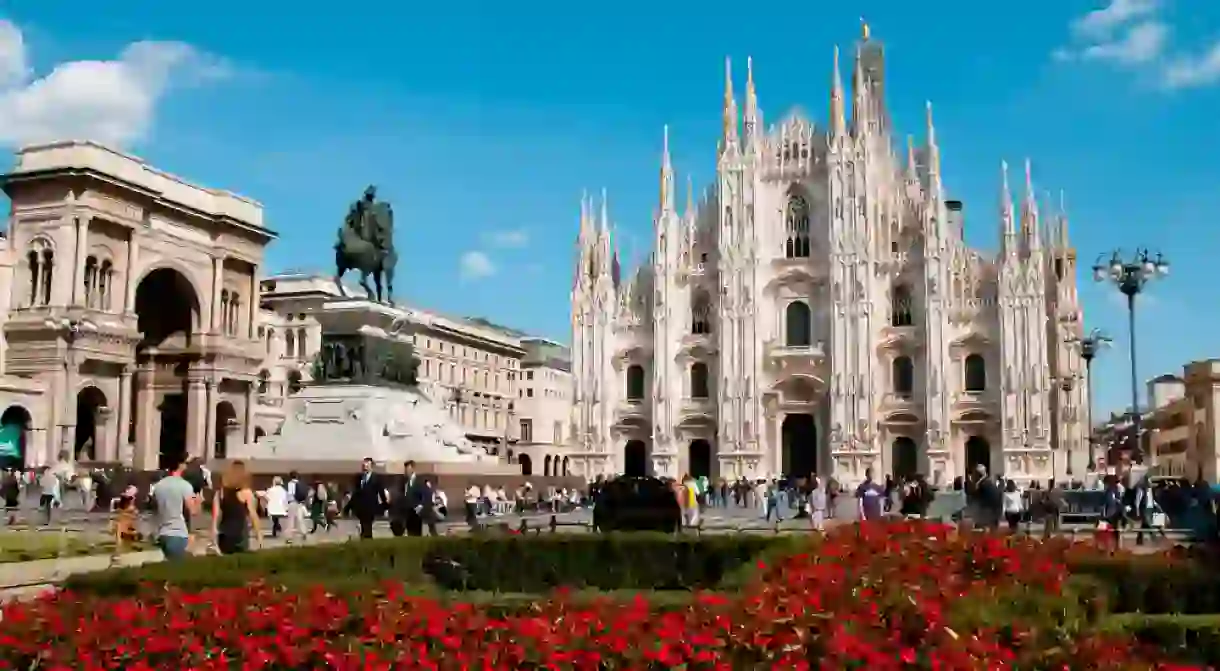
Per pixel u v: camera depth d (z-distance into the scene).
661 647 10.98
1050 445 89.62
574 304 100.31
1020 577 15.67
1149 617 14.84
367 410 43.69
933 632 11.60
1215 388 114.75
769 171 98.38
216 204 93.88
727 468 94.12
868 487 43.72
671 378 97.62
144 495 54.81
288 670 11.38
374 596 13.29
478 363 146.75
